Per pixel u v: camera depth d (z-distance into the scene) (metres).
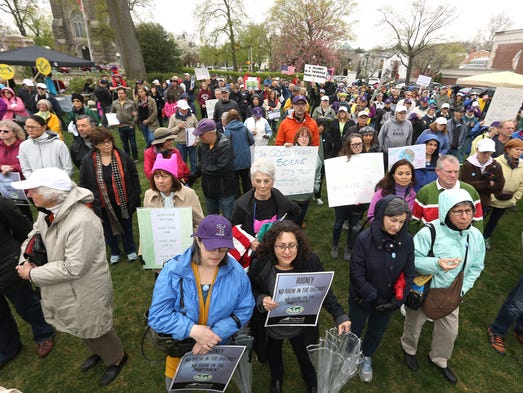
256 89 14.72
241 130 5.11
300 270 2.16
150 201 3.03
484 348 3.06
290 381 2.71
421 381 2.72
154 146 4.01
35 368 2.79
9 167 3.85
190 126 6.99
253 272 2.21
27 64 13.76
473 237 2.42
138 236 4.96
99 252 2.27
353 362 2.23
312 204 6.21
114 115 7.45
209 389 2.10
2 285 2.48
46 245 2.17
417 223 3.43
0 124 3.82
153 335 1.90
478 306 3.62
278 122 12.20
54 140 3.92
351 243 4.21
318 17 32.56
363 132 4.47
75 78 17.67
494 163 3.87
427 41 39.62
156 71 23.75
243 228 2.84
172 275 1.81
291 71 19.55
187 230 2.68
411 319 2.69
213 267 1.86
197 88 20.05
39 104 6.03
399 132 5.66
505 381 2.75
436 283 2.44
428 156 4.17
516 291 2.93
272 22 35.00
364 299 2.40
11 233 2.59
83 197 2.20
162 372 2.75
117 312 3.42
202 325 1.83
